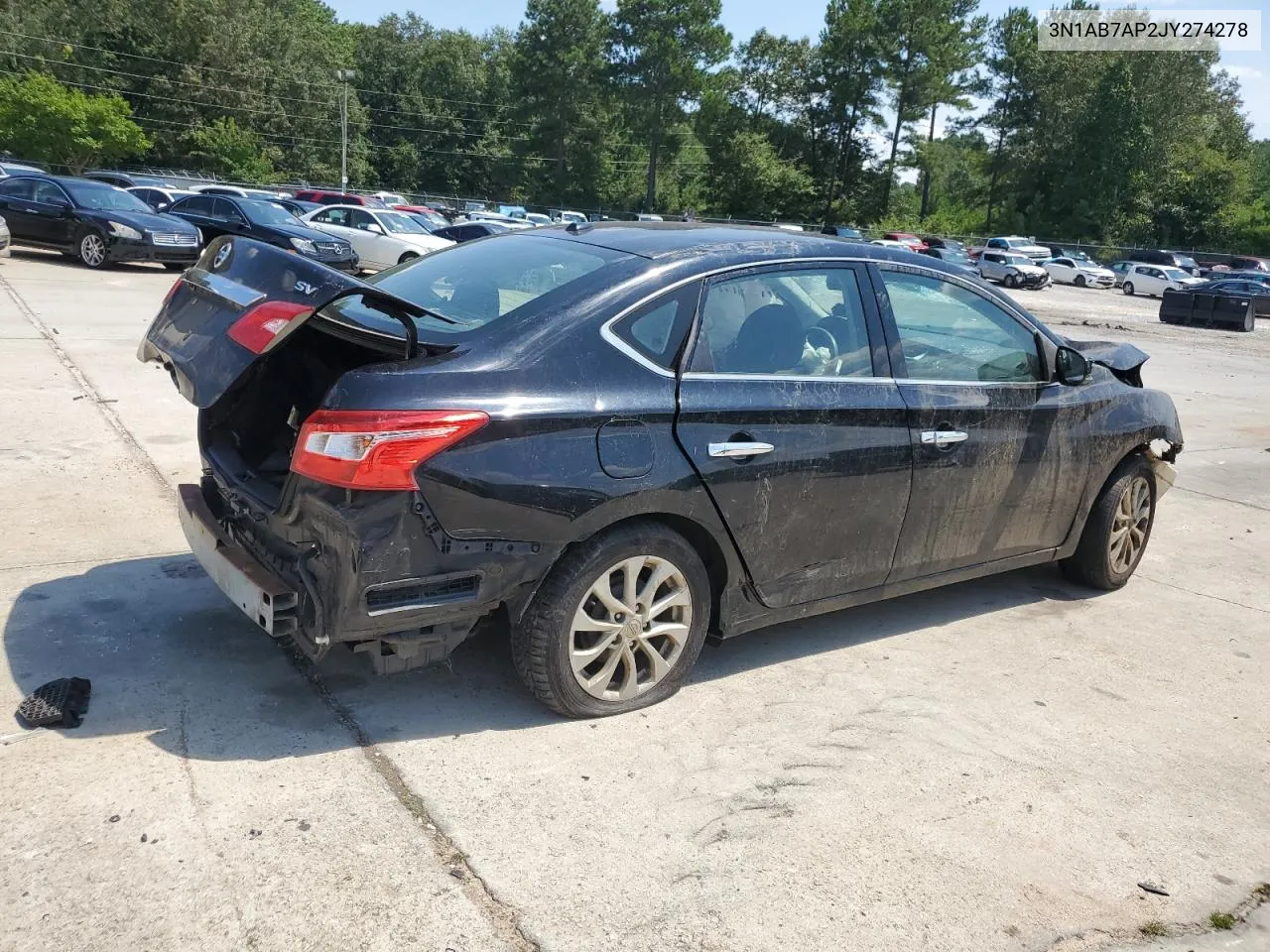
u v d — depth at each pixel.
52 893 2.41
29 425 6.51
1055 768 3.42
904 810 3.09
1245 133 84.50
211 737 3.13
